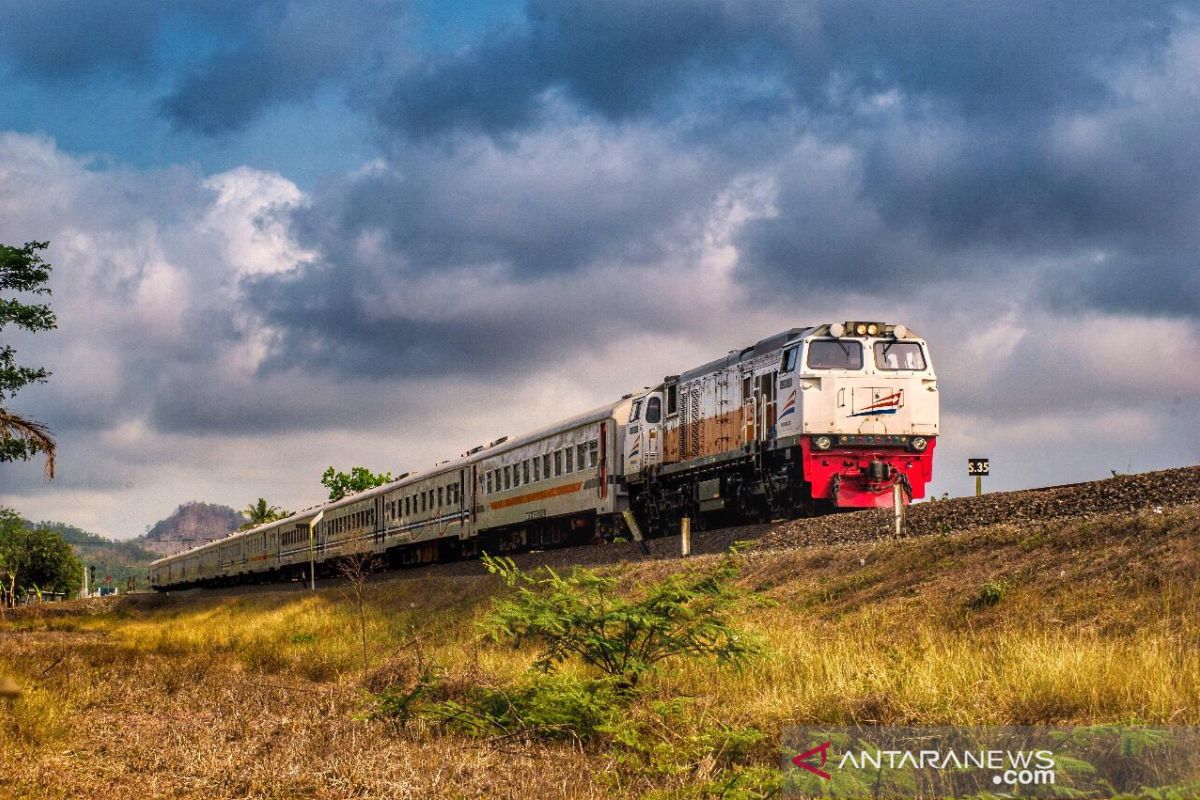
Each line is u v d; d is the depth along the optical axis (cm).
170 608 5869
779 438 2547
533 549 3878
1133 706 966
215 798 952
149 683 1808
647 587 1313
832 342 2516
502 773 1022
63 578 11331
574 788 961
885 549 1867
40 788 968
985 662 1204
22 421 1919
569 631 1288
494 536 4162
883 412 2494
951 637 1394
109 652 2584
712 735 1021
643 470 3180
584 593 1309
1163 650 1119
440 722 1259
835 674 1242
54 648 2736
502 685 1337
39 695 1414
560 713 1180
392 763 1056
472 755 1100
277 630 3231
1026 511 1973
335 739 1170
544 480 3681
